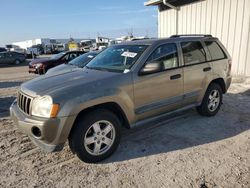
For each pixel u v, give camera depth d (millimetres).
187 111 6105
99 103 3781
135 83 4176
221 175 3479
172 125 5336
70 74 4375
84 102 3627
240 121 5500
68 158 4098
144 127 5250
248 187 3217
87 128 3719
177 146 4391
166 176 3500
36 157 4160
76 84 3789
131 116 4207
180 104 4996
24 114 3791
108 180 3471
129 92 4113
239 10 9930
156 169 3686
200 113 5730
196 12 11789
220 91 5844
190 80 5066
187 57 5086
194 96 5238
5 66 27391
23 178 3584
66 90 3635
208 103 5633
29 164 3949
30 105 3676
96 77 4023
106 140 3965
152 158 4008
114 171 3684
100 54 5219
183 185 3287
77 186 3365
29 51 46188
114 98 3916
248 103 6816
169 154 4117
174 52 4863
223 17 10570
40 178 3572
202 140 4602
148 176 3518
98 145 3887
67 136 3592
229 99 7258
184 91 4992
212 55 5648
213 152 4137
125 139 4727
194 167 3699
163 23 14234
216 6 10789
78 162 3967
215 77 5605
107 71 4348
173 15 13273
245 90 8273
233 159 3889
